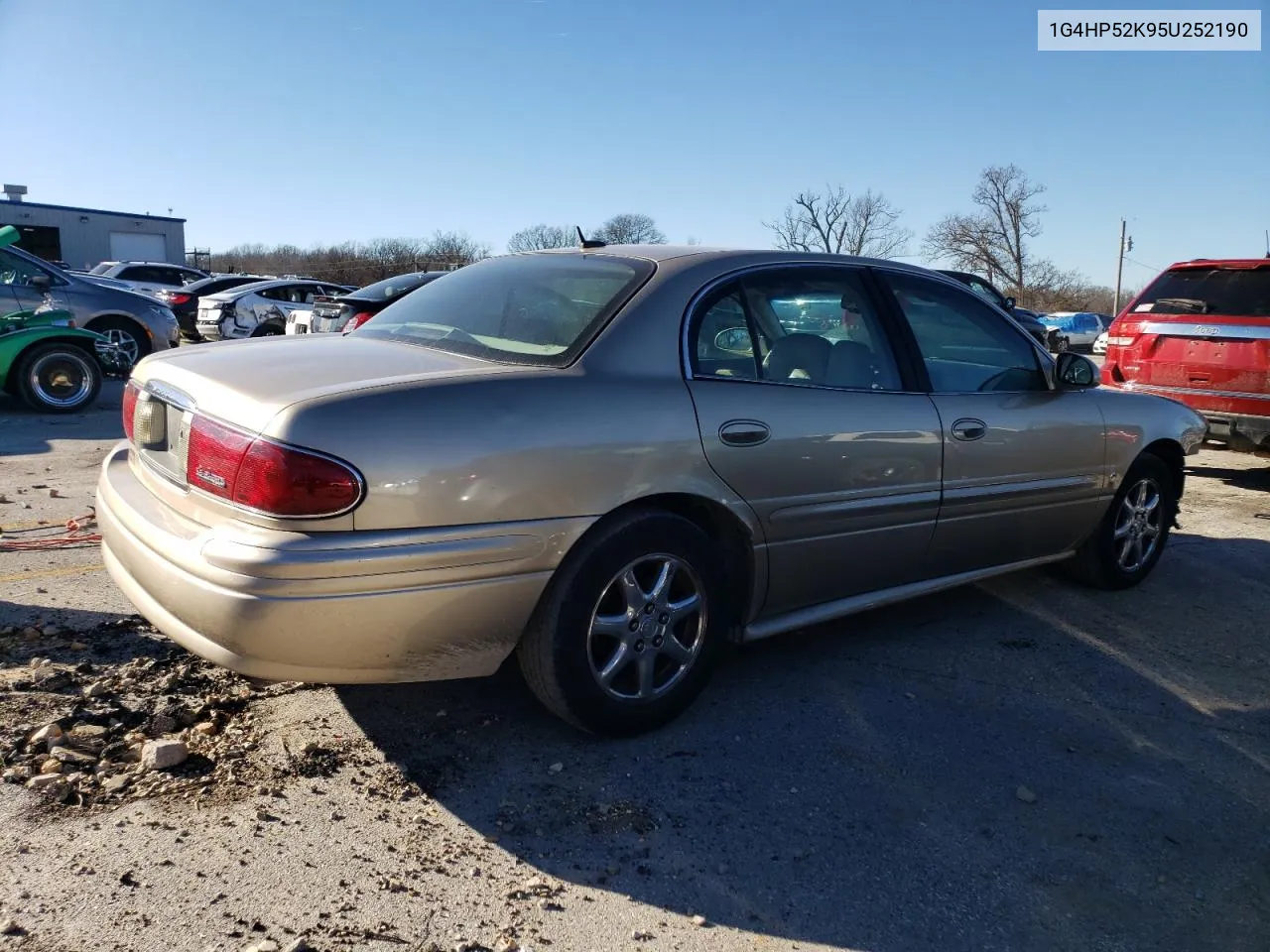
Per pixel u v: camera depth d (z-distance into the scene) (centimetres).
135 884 234
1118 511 489
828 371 361
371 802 276
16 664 346
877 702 358
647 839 266
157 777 281
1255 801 302
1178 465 521
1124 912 246
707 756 312
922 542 391
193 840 253
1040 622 452
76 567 461
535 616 292
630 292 323
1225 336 762
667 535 308
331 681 268
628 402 298
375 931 223
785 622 358
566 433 282
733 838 268
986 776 308
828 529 354
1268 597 505
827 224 5047
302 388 264
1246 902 253
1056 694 373
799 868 257
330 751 302
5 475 677
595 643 307
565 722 326
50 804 264
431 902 235
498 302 346
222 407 266
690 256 347
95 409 1052
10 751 289
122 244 4484
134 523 286
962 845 271
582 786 290
